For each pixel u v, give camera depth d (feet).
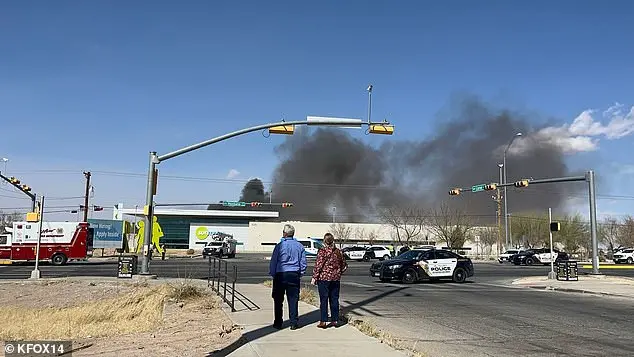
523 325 40.09
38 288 71.67
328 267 34.58
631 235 306.55
